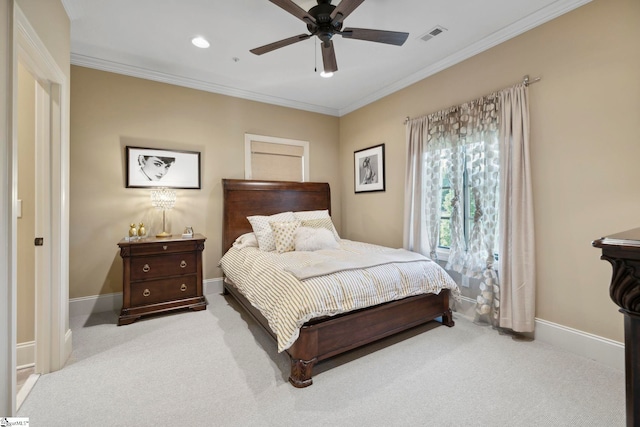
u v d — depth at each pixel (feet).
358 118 14.51
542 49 7.63
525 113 7.84
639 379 2.25
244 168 13.15
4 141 4.16
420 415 5.11
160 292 9.66
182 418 5.06
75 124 9.85
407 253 9.28
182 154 11.65
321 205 14.66
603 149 6.63
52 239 6.43
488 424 4.89
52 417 5.06
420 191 10.85
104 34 8.59
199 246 10.31
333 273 7.05
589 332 6.91
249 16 7.75
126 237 10.07
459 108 9.59
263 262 8.70
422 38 8.77
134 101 10.80
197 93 12.05
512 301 7.99
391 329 7.65
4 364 4.14
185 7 7.38
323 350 6.44
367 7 7.38
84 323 9.14
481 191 8.91
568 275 7.25
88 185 10.06
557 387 5.84
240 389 5.87
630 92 6.24
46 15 5.79
